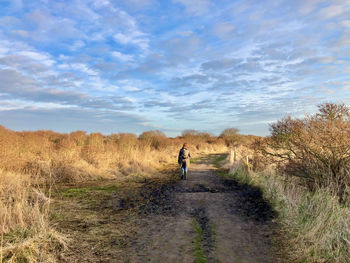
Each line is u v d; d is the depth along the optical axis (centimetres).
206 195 873
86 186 976
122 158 1553
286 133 775
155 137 2600
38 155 1220
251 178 1116
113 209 682
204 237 497
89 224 550
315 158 721
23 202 553
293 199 653
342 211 491
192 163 2103
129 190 934
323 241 420
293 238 479
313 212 528
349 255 377
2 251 371
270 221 591
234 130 5119
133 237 490
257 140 927
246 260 402
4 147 1052
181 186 1048
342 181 632
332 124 656
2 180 773
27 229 451
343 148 631
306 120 713
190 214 652
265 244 463
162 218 614
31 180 951
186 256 414
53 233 449
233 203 762
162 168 1697
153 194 882
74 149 1376
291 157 828
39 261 376
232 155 1969
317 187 664
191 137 4262
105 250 429
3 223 460
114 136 2177
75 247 432
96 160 1361
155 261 395
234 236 502
